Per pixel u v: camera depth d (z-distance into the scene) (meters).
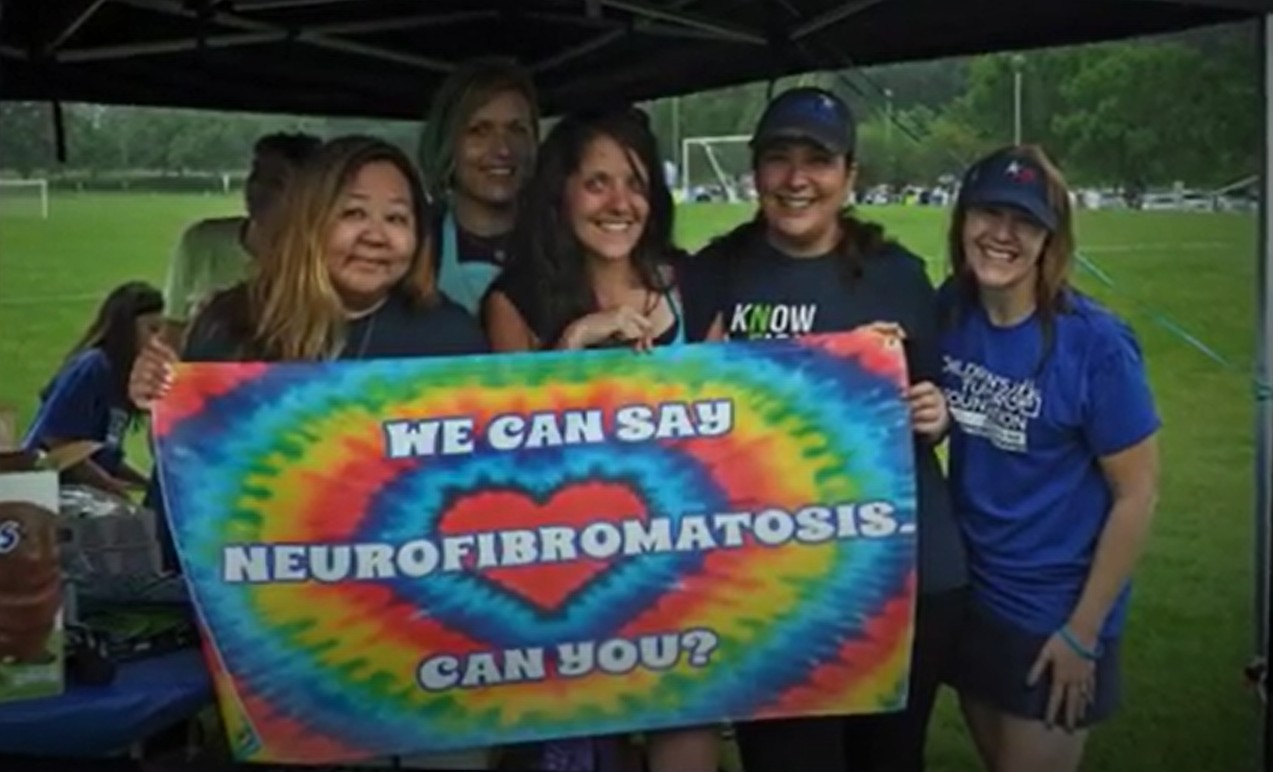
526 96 3.07
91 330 4.31
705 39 5.40
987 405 2.93
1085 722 3.06
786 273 2.87
